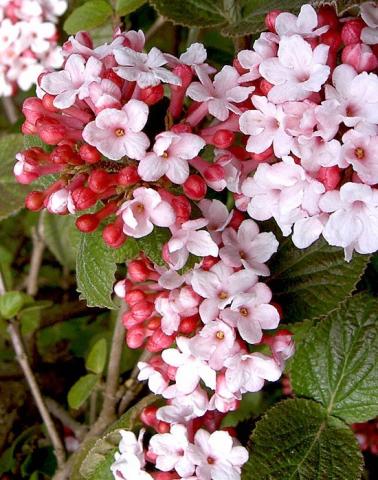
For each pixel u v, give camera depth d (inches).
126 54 7.9
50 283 14.6
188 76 8.2
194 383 8.5
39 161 8.3
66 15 12.1
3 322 11.7
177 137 7.9
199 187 8.1
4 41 11.4
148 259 8.8
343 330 9.5
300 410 9.6
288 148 7.8
